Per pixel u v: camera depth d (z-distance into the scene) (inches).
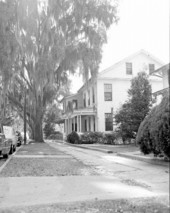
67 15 935.7
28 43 910.4
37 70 910.4
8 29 792.9
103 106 1146.0
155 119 399.2
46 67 891.4
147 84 850.8
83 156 574.2
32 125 1354.6
